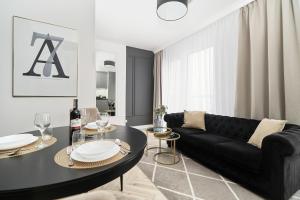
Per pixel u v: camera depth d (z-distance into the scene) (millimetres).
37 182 587
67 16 2352
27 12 2064
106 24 3561
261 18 2430
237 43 2852
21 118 2033
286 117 2115
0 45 1916
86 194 1667
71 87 2363
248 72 2689
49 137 1182
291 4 2141
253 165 1616
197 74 3818
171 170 2211
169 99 4820
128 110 5109
